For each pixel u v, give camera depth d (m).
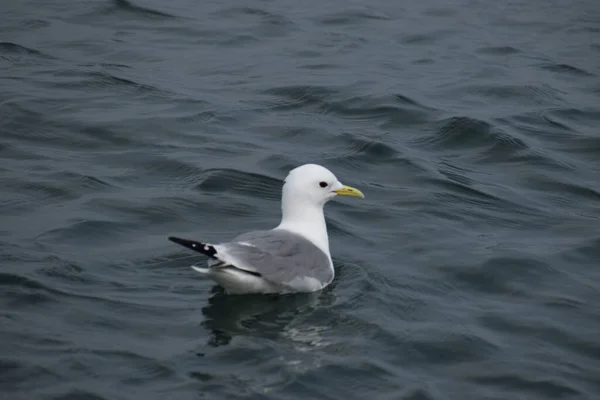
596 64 24.45
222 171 17.61
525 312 13.72
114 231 15.35
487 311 13.67
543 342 12.95
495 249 15.46
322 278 13.77
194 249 12.72
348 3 28.06
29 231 15.04
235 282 13.11
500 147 19.50
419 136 19.98
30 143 18.45
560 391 11.84
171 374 11.45
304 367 11.80
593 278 14.80
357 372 11.80
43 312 12.66
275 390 11.29
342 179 17.89
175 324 12.65
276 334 12.57
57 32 24.22
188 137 19.20
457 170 18.61
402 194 17.42
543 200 17.64
